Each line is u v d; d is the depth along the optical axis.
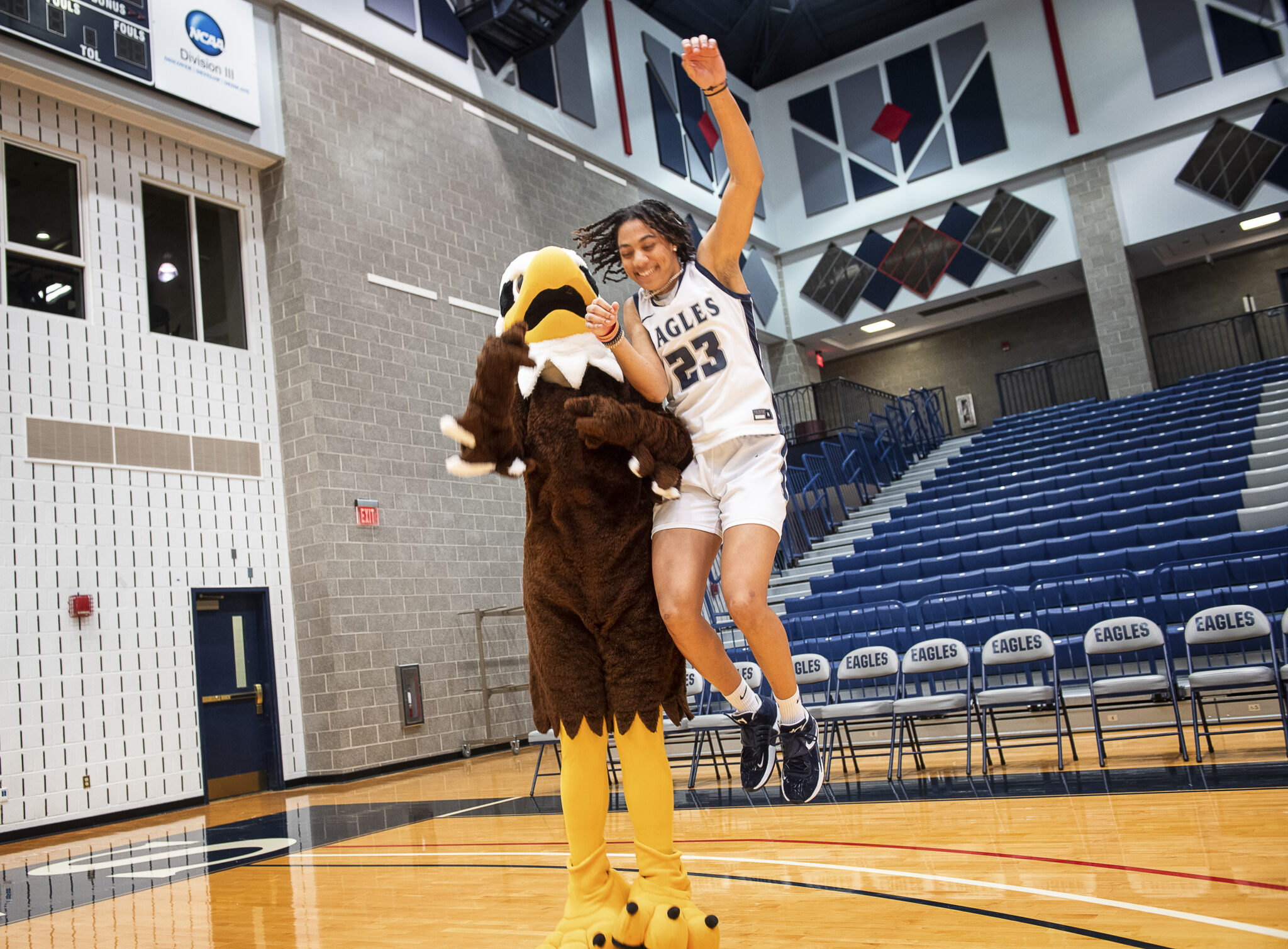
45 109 7.78
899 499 12.91
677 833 4.12
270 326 9.13
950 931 2.22
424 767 9.00
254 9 9.23
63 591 7.21
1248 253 16.39
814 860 3.26
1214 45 14.52
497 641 10.13
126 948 2.88
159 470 8.00
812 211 17.50
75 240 7.85
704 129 16.45
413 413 9.73
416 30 10.87
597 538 2.00
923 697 5.10
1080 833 3.23
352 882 3.68
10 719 6.76
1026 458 12.55
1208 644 4.98
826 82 17.52
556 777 7.02
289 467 8.92
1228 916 2.12
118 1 8.02
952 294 16.25
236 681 8.29
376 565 9.05
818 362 18.28
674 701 2.06
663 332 2.10
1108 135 15.12
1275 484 8.63
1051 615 6.87
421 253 10.24
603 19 14.52
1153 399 13.47
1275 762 4.20
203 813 7.14
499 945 2.47
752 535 1.92
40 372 7.40
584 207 12.95
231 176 9.08
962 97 16.33
